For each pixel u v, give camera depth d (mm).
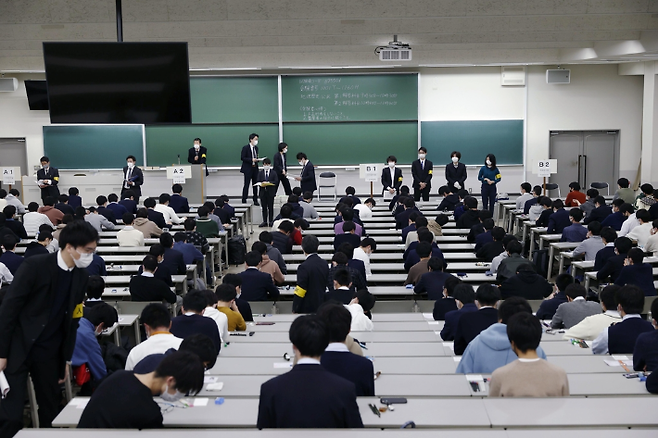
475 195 15422
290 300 6719
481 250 7090
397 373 3381
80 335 3889
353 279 5445
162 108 8352
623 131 15375
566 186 15562
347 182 15398
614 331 3646
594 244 7176
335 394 2205
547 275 8594
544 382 2652
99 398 2299
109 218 9578
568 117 15352
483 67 15148
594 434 2168
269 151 15188
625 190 10680
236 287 4922
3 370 2738
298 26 11031
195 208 11922
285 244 7645
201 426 2568
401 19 10617
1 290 3844
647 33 11578
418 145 15250
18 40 11250
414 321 4832
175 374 2301
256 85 15000
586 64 15188
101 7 9570
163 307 3486
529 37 11852
